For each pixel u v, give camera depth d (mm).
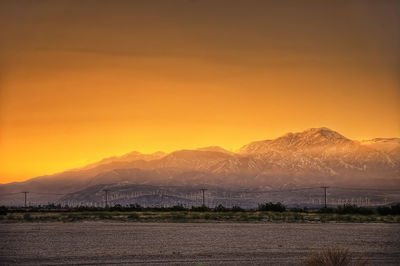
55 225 84438
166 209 170625
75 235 65438
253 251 50375
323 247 54188
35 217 106375
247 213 131625
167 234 67750
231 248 52688
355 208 146000
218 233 69875
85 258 45062
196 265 41531
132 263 42531
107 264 41938
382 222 98562
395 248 54031
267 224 89750
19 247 52406
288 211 157250
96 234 67125
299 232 72688
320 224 91000
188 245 55219
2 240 58938
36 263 42344
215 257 46188
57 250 50281
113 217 107562
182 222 94875
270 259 45062
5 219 100062
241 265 41656
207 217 106812
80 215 117500
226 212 142625
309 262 37656
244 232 71812
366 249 53156
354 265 39531
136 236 64750
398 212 136500
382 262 44188
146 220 99812
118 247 53031
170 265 41531
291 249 52250
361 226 85938
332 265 37219
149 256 46469
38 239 60281
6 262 42719
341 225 88688
